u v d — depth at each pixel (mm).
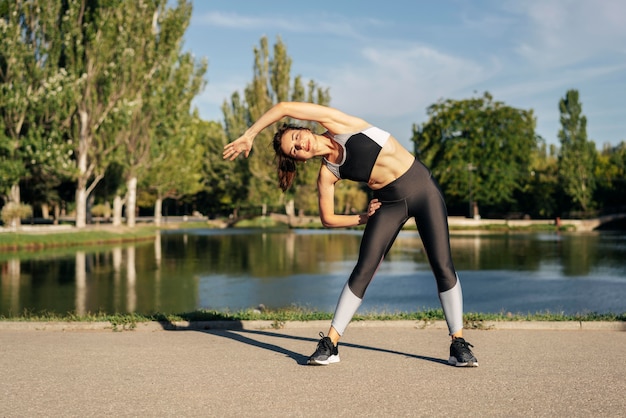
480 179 60469
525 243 35062
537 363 4781
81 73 33344
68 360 4945
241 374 4406
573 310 12016
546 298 13914
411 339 6027
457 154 61094
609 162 75375
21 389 3998
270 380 4215
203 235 44719
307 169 62688
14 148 31062
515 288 15805
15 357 5078
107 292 14570
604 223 56219
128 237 37656
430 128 64125
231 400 3713
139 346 5637
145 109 39438
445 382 4145
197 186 65688
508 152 62188
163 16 39469
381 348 5508
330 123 4488
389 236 4684
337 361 4816
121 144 37031
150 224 59469
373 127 4516
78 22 33219
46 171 34625
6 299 13281
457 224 54500
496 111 61688
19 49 30391
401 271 20141
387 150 4488
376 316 7254
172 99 40375
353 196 71750
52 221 55000
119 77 34781
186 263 22547
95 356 5117
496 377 4285
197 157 64812
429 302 13281
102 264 22000
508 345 5625
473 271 20125
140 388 4012
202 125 85000
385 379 4230
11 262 22672
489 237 42312
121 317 7270
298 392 3889
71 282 16578
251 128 4547
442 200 4688
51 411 3512
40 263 22312
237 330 6801
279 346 5641
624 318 6969
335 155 4590
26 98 30656
